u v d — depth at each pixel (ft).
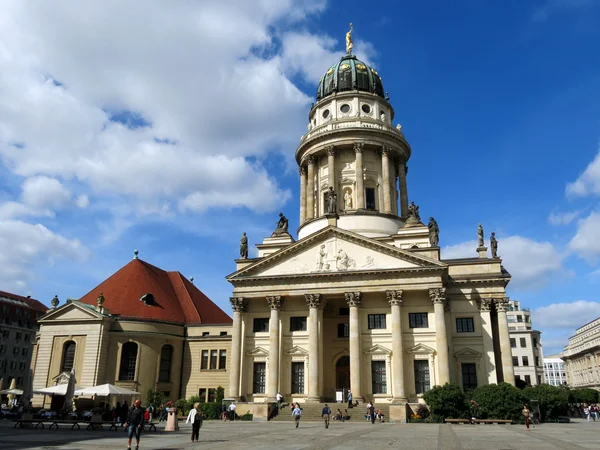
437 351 188.75
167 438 109.70
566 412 223.71
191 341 241.55
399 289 197.16
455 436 114.42
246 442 100.27
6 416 199.00
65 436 114.93
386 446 92.63
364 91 287.69
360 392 191.11
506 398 169.68
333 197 220.43
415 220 244.01
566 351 603.67
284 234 256.11
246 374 210.18
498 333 209.05
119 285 249.34
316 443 98.17
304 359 206.08
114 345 225.15
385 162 265.95
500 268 212.84
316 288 205.67
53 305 243.60
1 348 391.86
